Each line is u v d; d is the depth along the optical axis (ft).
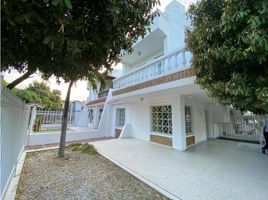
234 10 7.79
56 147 27.91
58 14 5.50
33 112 33.73
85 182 13.65
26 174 15.10
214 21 9.80
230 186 13.07
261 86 8.58
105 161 20.13
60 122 38.96
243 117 37.81
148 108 35.32
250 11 7.36
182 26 34.45
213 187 12.90
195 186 13.05
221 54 9.02
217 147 29.12
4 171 10.05
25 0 4.70
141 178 14.64
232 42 8.92
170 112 29.99
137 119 38.70
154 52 41.11
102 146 29.19
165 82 22.74
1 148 8.71
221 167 17.84
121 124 45.32
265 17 6.97
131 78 31.96
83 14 6.50
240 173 15.96
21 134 19.12
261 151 25.67
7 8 4.80
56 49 6.73
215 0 10.35
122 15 6.91
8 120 10.08
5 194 10.82
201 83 12.37
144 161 20.10
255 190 12.37
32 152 24.09
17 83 10.89
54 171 16.12
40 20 5.36
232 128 40.19
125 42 7.91
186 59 20.08
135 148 27.61
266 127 24.32
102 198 11.09
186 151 25.72
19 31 6.17
